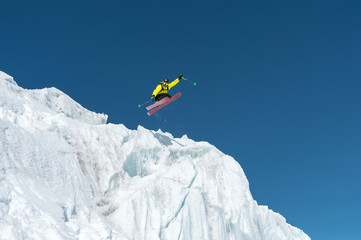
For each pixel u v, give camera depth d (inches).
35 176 341.4
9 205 276.4
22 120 414.3
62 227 298.8
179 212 476.1
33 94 528.7
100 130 526.6
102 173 456.4
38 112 467.5
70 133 469.1
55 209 313.7
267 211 721.6
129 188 476.7
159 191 483.2
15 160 332.8
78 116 595.8
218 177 615.5
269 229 708.0
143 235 408.2
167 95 564.4
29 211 283.1
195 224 482.9
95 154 470.3
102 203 422.9
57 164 384.5
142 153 553.9
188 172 531.8
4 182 291.3
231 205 575.5
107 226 366.0
